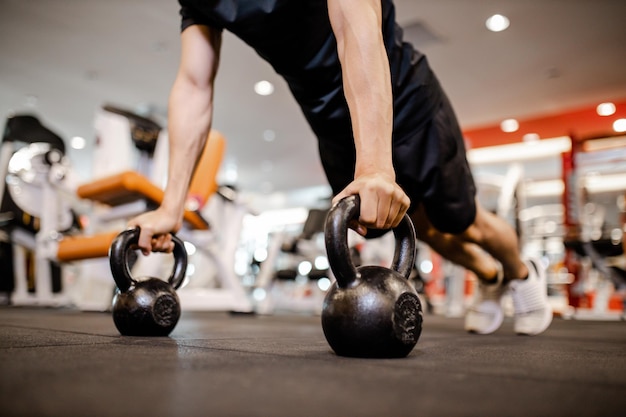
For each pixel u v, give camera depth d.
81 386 0.40
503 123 6.90
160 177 2.78
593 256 4.14
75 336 0.90
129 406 0.34
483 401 0.38
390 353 0.63
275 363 0.56
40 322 1.46
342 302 0.63
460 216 1.18
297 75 1.00
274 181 10.20
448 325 2.09
